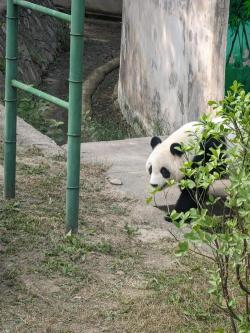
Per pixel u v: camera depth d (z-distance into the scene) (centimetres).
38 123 1216
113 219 706
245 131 445
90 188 779
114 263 604
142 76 1438
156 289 563
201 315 524
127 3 1583
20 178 780
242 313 514
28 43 1805
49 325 506
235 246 415
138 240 657
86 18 2348
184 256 619
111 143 964
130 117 1527
